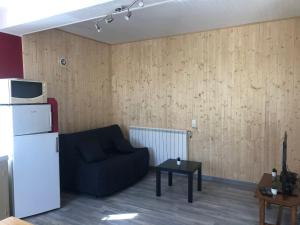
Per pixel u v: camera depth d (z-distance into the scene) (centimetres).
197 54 426
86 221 292
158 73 466
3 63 325
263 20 364
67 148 370
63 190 386
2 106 286
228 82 404
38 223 287
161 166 366
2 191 276
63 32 407
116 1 230
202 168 435
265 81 377
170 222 289
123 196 365
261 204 254
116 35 441
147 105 482
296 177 281
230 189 388
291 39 356
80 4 246
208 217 300
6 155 280
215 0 286
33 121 299
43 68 376
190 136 442
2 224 152
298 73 355
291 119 363
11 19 298
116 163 372
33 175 299
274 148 376
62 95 409
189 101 439
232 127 405
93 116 474
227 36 399
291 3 298
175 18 349
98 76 484
